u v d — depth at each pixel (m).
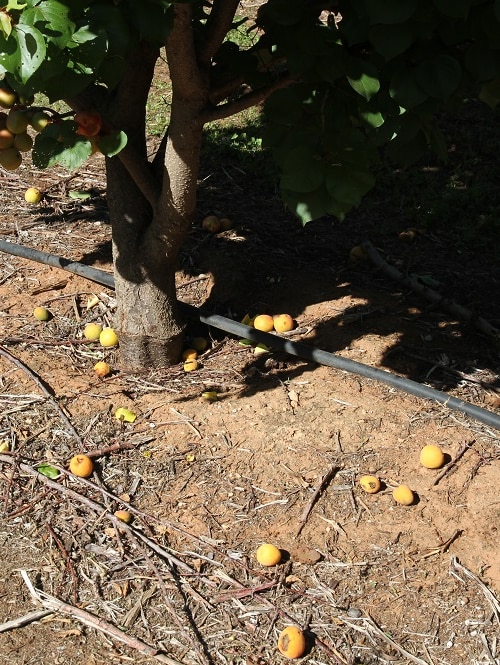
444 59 1.94
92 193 3.40
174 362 2.71
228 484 2.38
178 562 2.22
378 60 1.99
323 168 1.94
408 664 2.08
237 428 2.50
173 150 2.37
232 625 2.12
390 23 1.85
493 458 2.43
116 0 1.92
